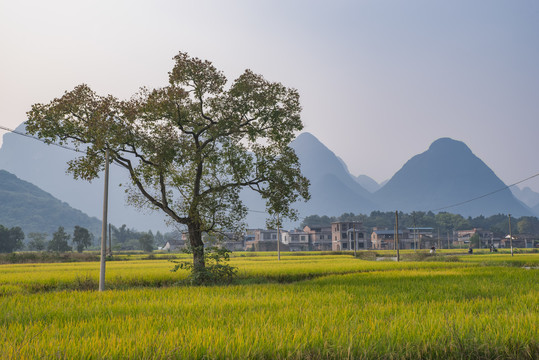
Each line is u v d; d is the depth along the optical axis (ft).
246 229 73.92
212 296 44.62
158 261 158.20
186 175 73.46
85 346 21.90
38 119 64.54
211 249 71.20
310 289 50.39
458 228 528.63
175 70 68.74
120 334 25.52
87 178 66.39
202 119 75.36
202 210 70.54
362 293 46.16
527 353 22.97
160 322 29.07
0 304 38.81
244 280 76.33
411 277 66.80
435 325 26.58
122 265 124.26
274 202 72.18
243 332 25.21
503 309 34.06
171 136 70.18
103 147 64.95
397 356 22.38
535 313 30.40
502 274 69.56
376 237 361.92
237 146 73.31
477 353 22.93
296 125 72.38
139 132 69.21
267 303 38.32
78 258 183.21
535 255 178.81
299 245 377.50
